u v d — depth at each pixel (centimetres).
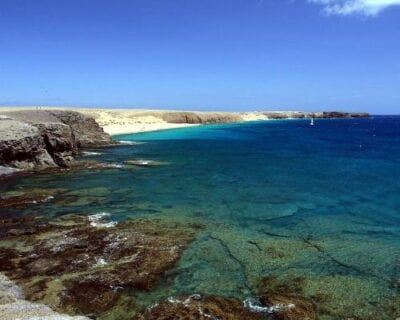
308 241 2011
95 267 1666
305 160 4825
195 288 1520
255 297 1465
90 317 1339
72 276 1589
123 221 2270
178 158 4881
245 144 6812
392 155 5388
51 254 1792
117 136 8175
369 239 2053
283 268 1700
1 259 1744
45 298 1437
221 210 2533
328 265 1736
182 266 1694
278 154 5431
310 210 2570
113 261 1722
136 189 3094
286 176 3722
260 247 1919
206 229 2156
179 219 2327
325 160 4844
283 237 2064
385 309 1403
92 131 6400
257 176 3706
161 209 2538
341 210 2580
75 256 1770
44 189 3056
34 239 1975
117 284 1532
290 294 1489
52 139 4188
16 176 3547
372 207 2658
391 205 2709
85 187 3145
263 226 2234
